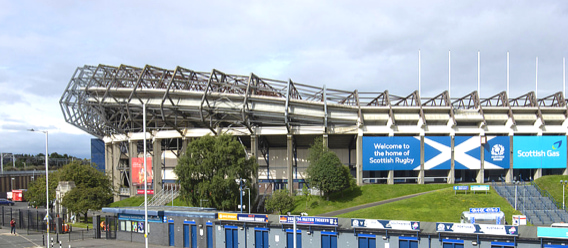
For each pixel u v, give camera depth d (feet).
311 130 298.15
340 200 262.88
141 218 152.76
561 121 316.81
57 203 257.55
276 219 125.70
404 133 297.74
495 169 324.39
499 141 302.45
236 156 242.37
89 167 288.51
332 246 118.21
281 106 297.74
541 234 97.14
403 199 245.45
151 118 330.13
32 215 199.72
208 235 136.98
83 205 235.20
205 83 309.63
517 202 222.07
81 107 343.26
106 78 317.22
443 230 107.14
